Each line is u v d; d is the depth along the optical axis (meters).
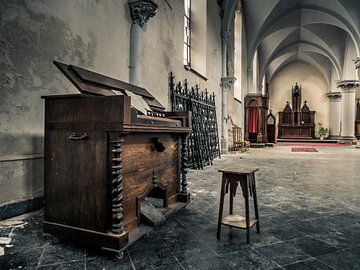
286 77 28.14
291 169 7.45
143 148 2.89
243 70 16.97
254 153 12.64
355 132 26.77
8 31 3.13
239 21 15.34
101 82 3.28
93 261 2.15
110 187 2.35
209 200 4.07
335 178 6.04
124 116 2.26
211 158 8.93
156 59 6.24
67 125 2.53
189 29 9.75
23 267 2.04
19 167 3.30
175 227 2.92
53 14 3.66
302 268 2.05
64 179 2.54
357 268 2.05
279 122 27.81
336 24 16.97
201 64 9.77
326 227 2.94
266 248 2.40
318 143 23.36
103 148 2.36
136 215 2.77
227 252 2.32
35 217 3.21
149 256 2.24
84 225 2.43
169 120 3.26
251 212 3.47
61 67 2.96
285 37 20.92
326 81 26.78
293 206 3.77
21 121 3.30
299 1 16.11
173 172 3.65
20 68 3.27
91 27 4.30
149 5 5.13
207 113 9.49
